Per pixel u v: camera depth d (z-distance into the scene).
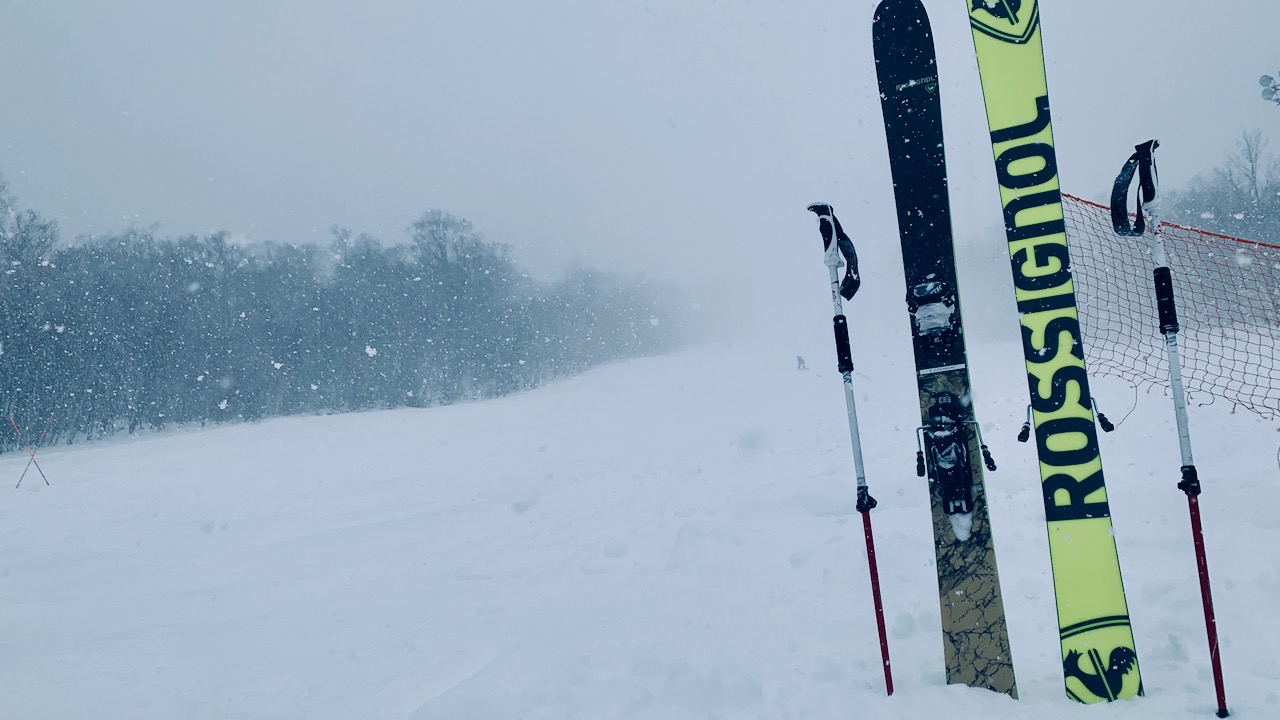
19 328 32.44
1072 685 2.23
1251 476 4.25
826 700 2.34
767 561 4.20
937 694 2.28
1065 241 2.36
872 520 4.72
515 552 5.42
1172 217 32.69
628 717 2.34
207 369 38.00
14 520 9.73
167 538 7.56
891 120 2.54
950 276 2.42
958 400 2.39
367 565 5.52
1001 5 2.50
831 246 2.43
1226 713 2.00
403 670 3.06
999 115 2.47
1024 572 3.43
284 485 11.74
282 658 3.42
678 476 8.28
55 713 2.93
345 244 47.31
